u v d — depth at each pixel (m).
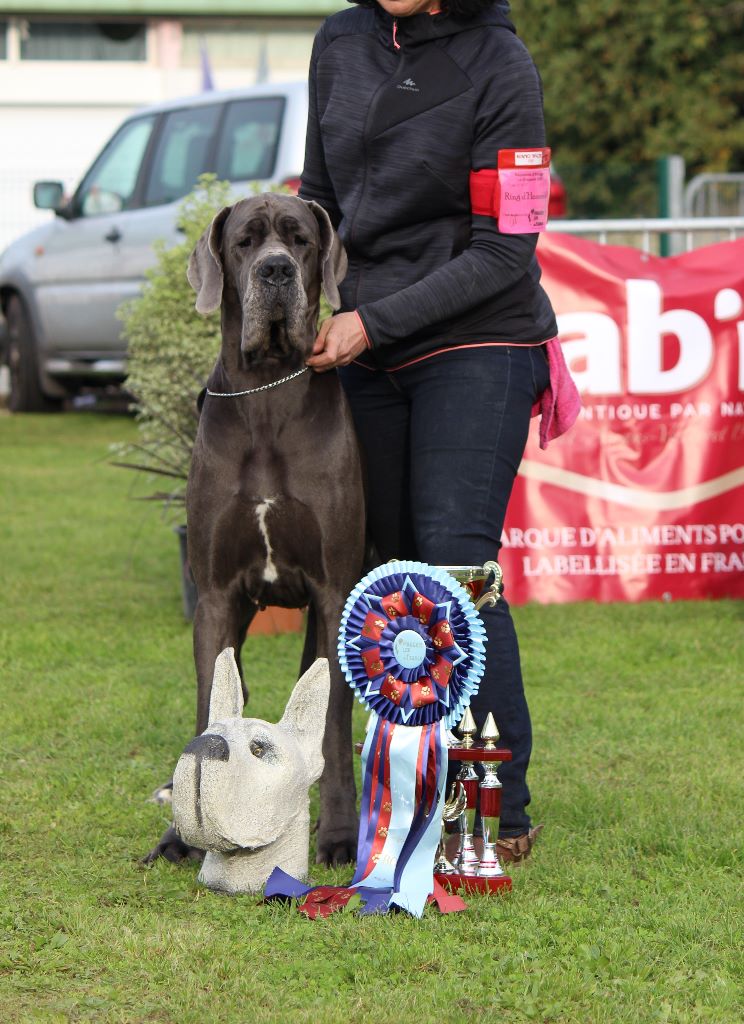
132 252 11.77
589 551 6.90
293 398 3.52
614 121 21.77
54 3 21.19
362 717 4.88
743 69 21.62
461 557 3.52
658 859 3.54
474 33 3.53
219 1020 2.62
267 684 5.26
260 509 3.52
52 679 5.39
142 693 5.14
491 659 3.50
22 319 13.63
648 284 6.79
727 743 4.57
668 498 6.91
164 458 6.56
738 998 2.74
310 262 3.57
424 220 3.61
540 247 6.75
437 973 2.85
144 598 6.97
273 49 22.28
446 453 3.53
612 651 5.84
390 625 3.30
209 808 3.12
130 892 3.27
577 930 3.04
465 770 3.38
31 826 3.71
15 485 10.28
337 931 3.03
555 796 4.05
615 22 21.52
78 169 21.92
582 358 6.80
